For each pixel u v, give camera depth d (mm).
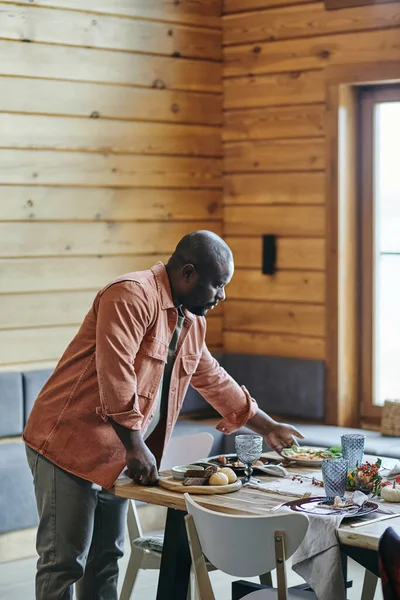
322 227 6137
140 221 6188
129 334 3369
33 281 5719
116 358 3338
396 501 3256
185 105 6375
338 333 6086
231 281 6578
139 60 6125
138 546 3893
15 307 5656
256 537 2902
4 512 5062
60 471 3525
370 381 6203
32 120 5680
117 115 6035
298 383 6160
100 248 6000
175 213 6359
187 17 6336
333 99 6039
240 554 2947
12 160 5613
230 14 6473
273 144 6332
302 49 6168
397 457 5254
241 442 3479
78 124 5871
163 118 6266
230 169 6547
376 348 6191
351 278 6168
